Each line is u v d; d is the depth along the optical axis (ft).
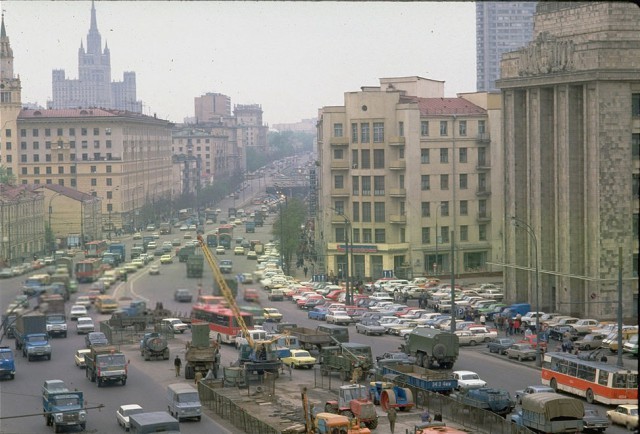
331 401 267.80
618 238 438.81
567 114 449.48
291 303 543.80
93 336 388.98
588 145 442.50
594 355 344.28
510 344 377.09
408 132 653.71
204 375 333.62
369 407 254.06
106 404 293.84
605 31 440.45
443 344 334.24
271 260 647.15
